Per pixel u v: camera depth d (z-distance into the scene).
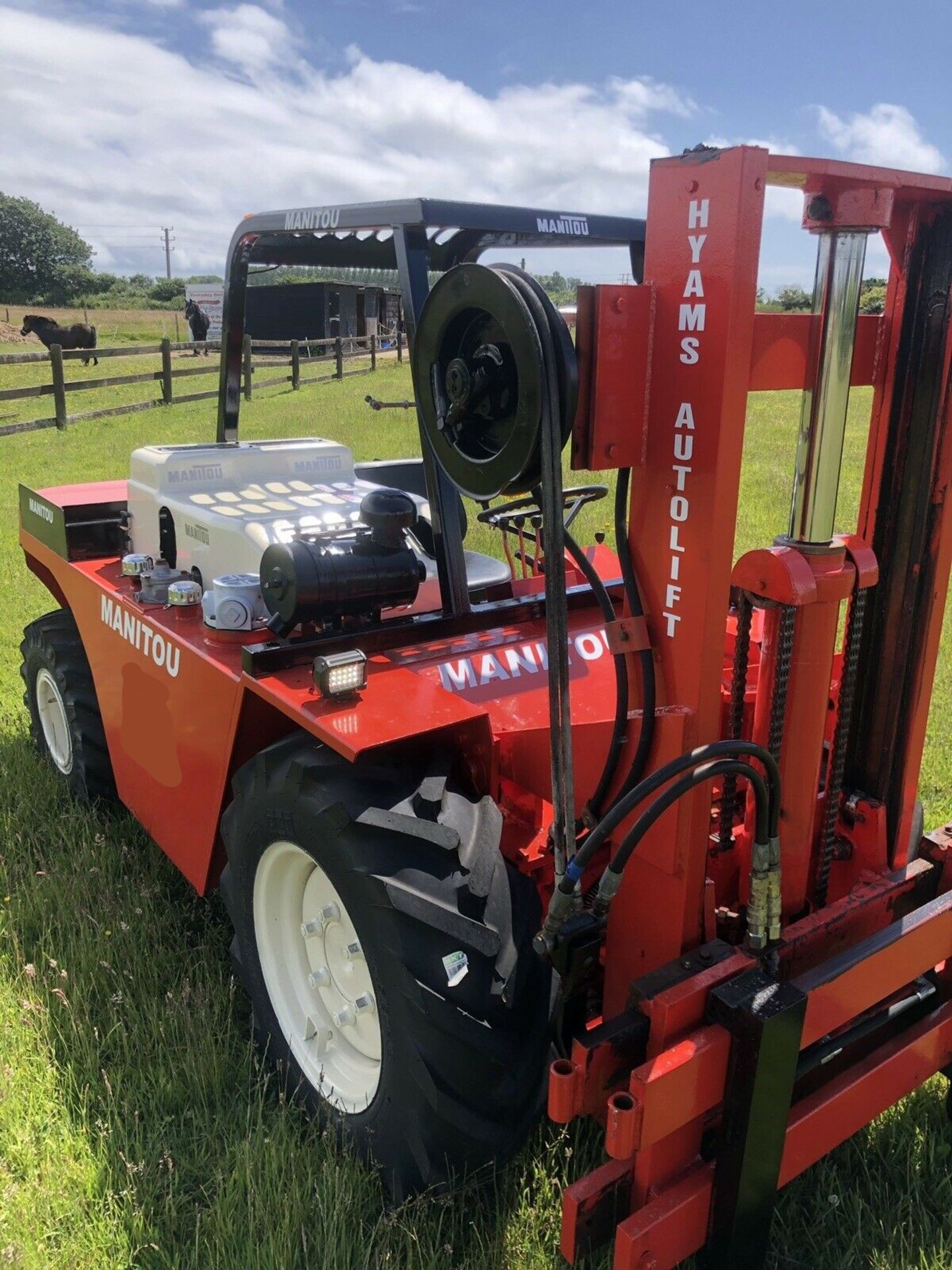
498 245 3.02
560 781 1.75
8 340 36.75
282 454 3.45
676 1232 1.79
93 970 2.76
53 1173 2.17
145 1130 2.32
